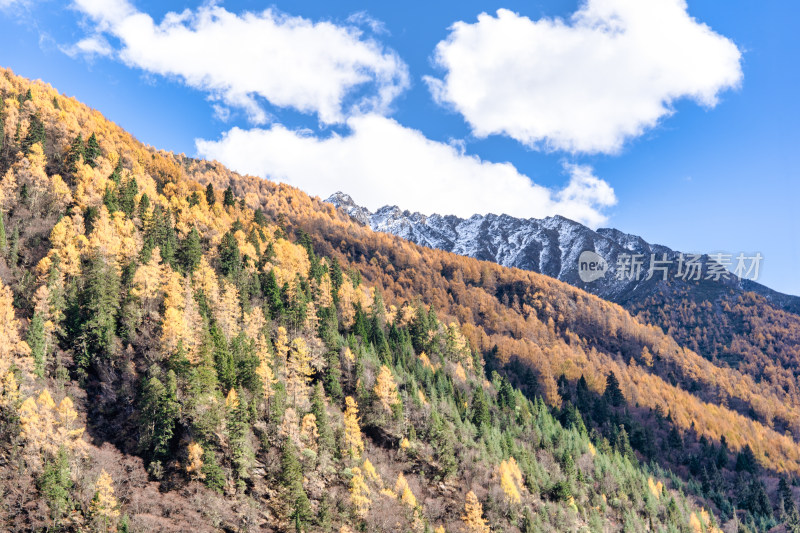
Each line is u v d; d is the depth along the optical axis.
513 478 142.50
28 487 93.06
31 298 126.19
